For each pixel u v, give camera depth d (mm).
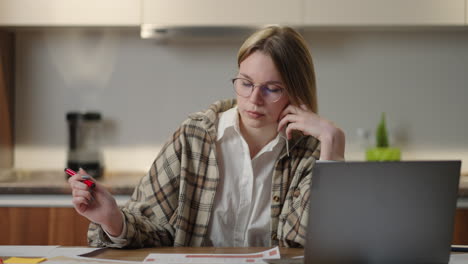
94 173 2641
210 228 1447
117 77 2865
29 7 2545
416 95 2836
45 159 2875
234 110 1474
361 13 2512
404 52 2824
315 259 969
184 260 1120
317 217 954
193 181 1434
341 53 2826
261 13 2523
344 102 2840
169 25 2535
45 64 2859
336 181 949
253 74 1350
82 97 2867
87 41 2861
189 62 2852
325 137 1357
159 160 1464
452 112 2836
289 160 1457
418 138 2844
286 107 1418
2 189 2293
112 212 1218
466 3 2504
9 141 2805
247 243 1455
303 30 2736
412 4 2508
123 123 2865
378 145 2734
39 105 2867
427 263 1036
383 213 978
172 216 1427
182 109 2863
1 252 1218
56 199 2307
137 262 1102
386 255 1002
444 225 1027
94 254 1191
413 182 982
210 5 2525
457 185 1018
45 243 2303
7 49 2781
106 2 2535
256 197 1459
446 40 2818
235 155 1458
